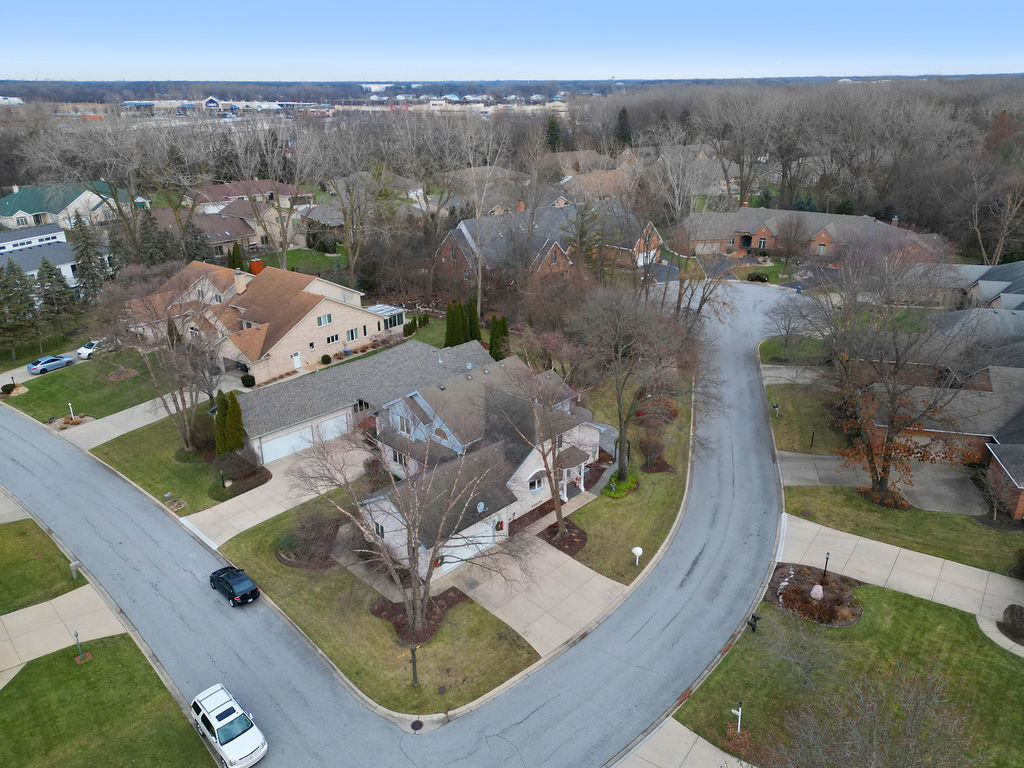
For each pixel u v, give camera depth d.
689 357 50.56
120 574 34.72
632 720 26.44
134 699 27.44
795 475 43.84
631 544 37.06
